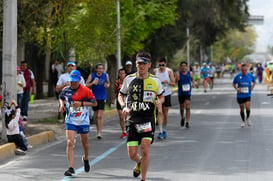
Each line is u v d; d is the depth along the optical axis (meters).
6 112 22.22
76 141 25.80
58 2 30.00
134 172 16.42
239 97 30.33
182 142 24.59
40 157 21.39
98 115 26.50
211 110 41.69
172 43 61.62
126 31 44.19
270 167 18.22
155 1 47.00
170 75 26.28
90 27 37.56
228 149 22.23
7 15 24.36
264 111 39.81
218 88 80.50
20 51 67.62
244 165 18.62
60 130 29.59
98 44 39.41
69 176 17.20
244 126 30.28
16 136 22.16
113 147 23.55
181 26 64.56
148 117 15.42
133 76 15.70
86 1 33.50
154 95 15.51
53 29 34.09
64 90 17.81
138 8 45.91
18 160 20.86
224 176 16.83
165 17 47.00
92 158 20.69
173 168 18.28
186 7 62.59
